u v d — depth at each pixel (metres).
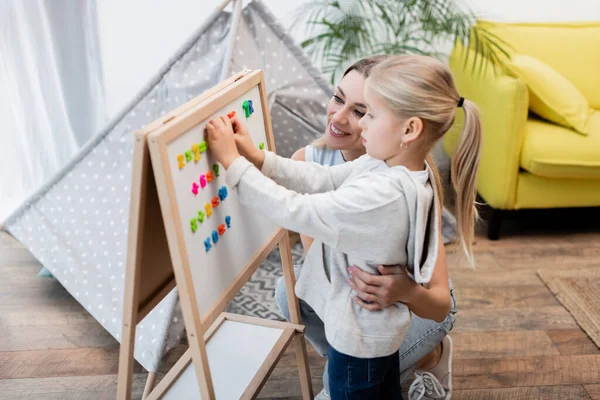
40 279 2.28
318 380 1.76
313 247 1.21
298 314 1.47
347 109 1.38
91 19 2.51
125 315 1.04
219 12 1.93
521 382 1.75
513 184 2.47
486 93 2.52
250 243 1.26
